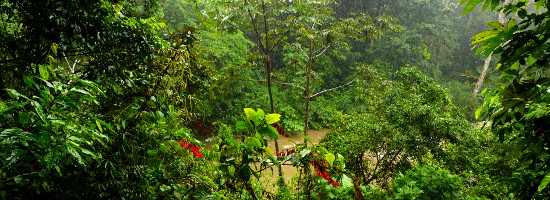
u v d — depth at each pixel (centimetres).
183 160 185
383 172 724
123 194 141
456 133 651
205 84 327
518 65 151
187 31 332
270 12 793
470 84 2411
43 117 94
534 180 157
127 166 152
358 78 1024
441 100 758
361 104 1898
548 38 133
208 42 1342
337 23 895
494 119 155
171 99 201
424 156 623
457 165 621
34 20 182
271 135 139
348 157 711
